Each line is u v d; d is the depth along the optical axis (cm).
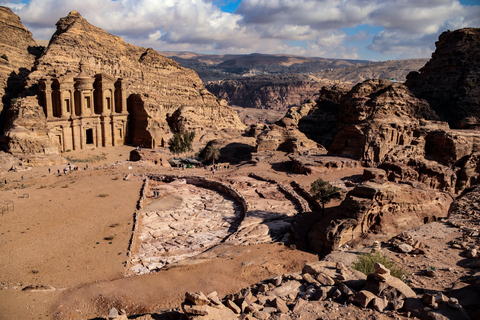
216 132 13875
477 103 9962
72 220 4400
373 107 7975
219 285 2588
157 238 4094
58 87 10306
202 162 9181
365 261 1673
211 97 17988
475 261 1720
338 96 13825
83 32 13575
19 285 2777
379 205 3378
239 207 5231
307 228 3953
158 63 16238
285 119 9581
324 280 1509
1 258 3278
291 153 8762
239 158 9488
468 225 2261
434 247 1986
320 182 4456
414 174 5934
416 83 11775
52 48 12169
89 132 12738
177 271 2906
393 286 1327
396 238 2159
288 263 2981
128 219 4525
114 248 3631
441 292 1330
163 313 1534
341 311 1280
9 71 13125
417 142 7156
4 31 14675
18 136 8431
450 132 6944
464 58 10775
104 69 13425
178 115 13850
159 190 6038
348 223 3247
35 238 3800
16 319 2247
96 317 2303
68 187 5859
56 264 3209
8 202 4956
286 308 1352
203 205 5350
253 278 2692
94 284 2750
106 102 11762
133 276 2870
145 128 12038
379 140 6888
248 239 3719
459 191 6338
